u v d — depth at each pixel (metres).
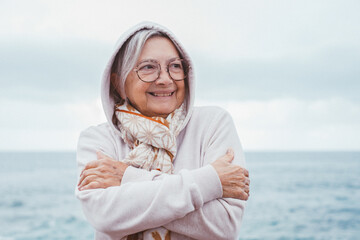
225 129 1.85
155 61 1.75
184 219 1.58
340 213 21.84
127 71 1.79
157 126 1.76
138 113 1.82
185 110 1.91
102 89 1.87
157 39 1.78
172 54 1.78
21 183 37.31
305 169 48.66
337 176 40.34
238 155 1.80
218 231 1.60
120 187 1.62
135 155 1.76
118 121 1.92
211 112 1.94
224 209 1.61
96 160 1.74
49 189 33.38
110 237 1.65
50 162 77.69
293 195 28.42
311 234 17.41
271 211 22.55
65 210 23.58
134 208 1.56
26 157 93.69
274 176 40.25
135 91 1.79
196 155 1.84
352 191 29.70
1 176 43.56
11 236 17.61
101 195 1.62
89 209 1.65
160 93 1.79
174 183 1.57
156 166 1.77
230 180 1.62
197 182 1.58
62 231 18.20
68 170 51.53
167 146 1.76
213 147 1.81
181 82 1.81
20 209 24.47
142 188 1.58
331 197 27.23
